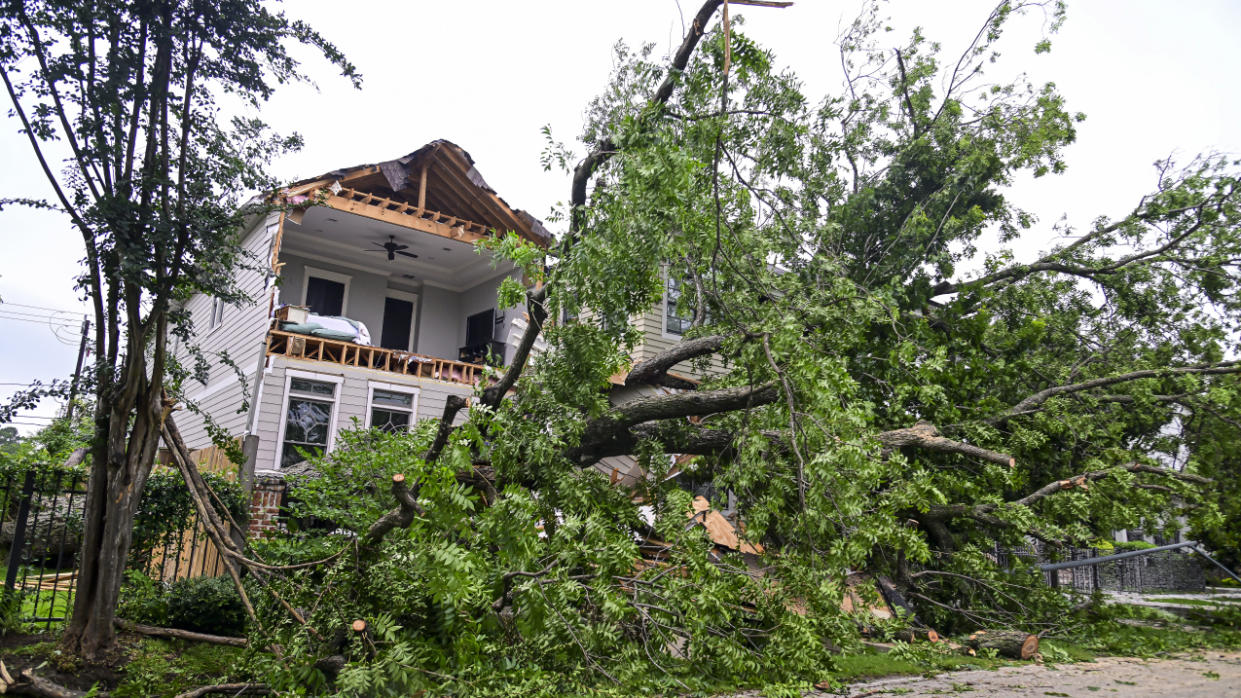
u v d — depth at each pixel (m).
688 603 5.75
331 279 17.92
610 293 6.51
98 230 6.20
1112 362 13.20
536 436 7.02
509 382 7.55
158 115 6.69
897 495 7.56
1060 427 11.26
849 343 9.61
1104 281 13.53
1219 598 16.58
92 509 6.41
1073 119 13.01
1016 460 11.34
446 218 16.61
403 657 4.70
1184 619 12.99
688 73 6.88
